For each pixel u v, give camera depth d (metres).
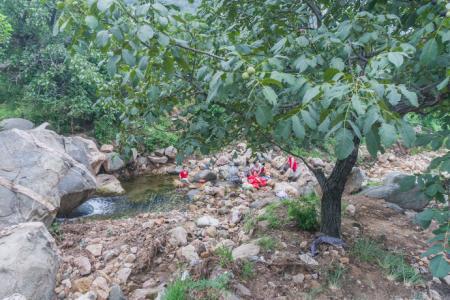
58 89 9.39
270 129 2.68
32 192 4.71
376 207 4.92
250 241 3.89
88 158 6.93
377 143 1.30
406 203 5.08
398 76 2.21
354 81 1.43
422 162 9.28
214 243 4.14
